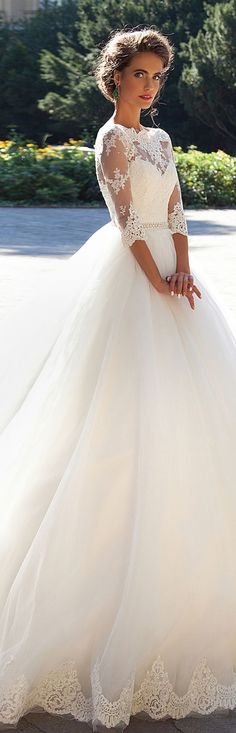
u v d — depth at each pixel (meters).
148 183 3.11
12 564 3.01
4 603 2.97
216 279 9.93
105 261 3.17
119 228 3.11
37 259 11.25
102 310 3.10
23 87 40.31
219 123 34.06
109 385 3.00
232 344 3.33
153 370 2.98
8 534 3.05
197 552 2.86
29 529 3.02
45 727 2.78
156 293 3.15
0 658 2.81
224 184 19.47
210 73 32.69
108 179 3.08
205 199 19.38
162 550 2.84
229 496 2.99
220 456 3.01
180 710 2.83
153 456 2.89
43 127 41.31
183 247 3.24
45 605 2.85
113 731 2.75
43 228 14.46
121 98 3.14
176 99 35.72
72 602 2.85
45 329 3.30
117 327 3.06
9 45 41.25
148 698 2.81
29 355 3.31
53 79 38.75
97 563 2.88
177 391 3.00
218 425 3.04
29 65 40.53
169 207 3.26
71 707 2.81
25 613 2.85
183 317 3.16
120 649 2.76
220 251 12.23
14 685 2.76
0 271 10.30
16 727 2.78
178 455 2.93
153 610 2.79
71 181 18.62
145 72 3.09
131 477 2.92
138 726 2.80
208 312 3.24
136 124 3.18
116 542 2.89
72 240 13.05
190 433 2.98
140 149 3.11
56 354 3.18
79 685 2.82
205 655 2.84
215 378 3.13
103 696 2.72
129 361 3.01
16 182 18.53
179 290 3.11
